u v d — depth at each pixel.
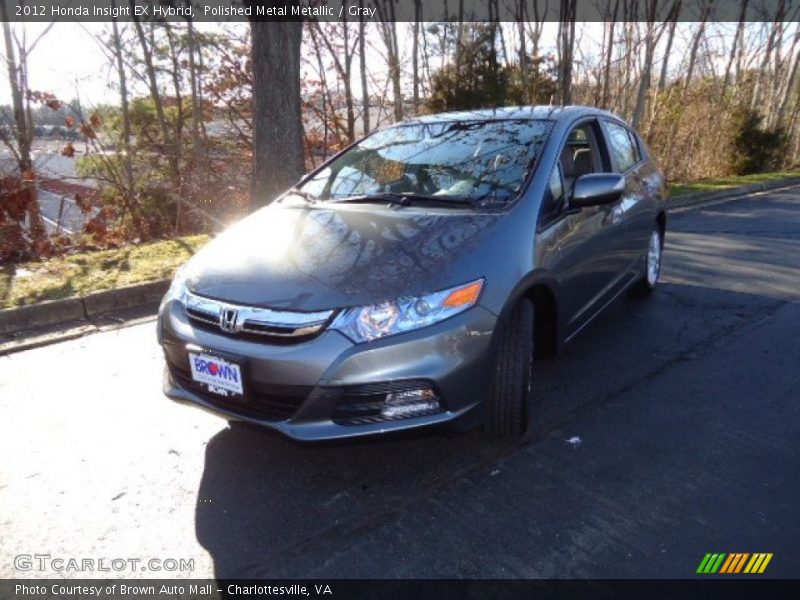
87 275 5.60
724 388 3.64
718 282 5.90
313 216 3.25
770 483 2.71
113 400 3.54
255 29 6.41
